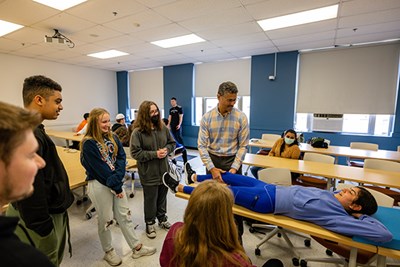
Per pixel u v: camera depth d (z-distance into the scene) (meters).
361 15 3.10
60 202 1.18
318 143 4.11
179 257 0.82
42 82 1.12
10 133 0.41
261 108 5.76
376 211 1.46
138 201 3.14
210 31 3.76
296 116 5.57
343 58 4.84
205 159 2.03
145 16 3.12
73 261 1.91
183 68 6.81
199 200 0.79
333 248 1.59
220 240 0.77
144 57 5.83
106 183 1.68
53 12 2.98
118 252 2.04
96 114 1.67
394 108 4.53
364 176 2.35
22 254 0.38
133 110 8.30
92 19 3.23
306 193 1.55
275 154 3.33
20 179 0.44
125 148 3.45
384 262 1.27
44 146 1.08
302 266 1.87
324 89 5.12
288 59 5.26
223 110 2.01
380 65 4.53
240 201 1.64
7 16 3.11
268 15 3.11
